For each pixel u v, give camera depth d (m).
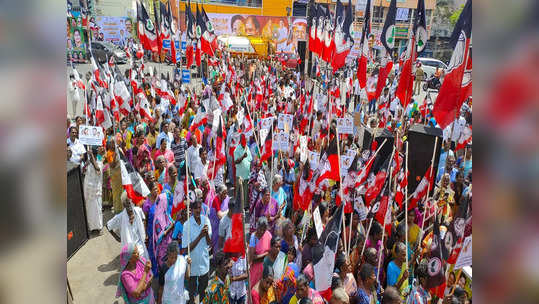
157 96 13.20
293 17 36.38
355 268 5.04
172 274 4.78
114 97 10.50
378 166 6.24
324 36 10.93
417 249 4.83
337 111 10.71
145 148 8.12
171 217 6.04
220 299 4.71
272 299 4.33
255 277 4.91
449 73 4.72
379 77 9.25
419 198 6.05
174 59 14.65
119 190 7.68
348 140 9.12
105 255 7.10
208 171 7.17
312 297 4.05
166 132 8.83
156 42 13.74
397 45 26.80
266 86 16.00
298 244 5.37
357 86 15.02
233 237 4.37
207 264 5.54
